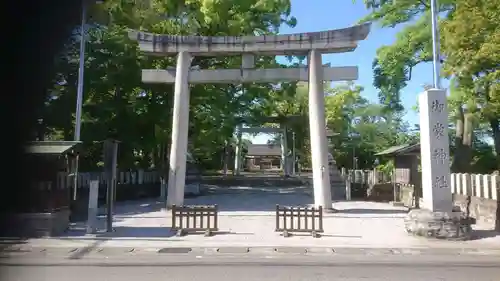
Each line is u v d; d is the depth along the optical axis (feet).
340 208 62.18
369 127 132.98
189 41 59.36
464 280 25.17
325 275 26.32
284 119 127.75
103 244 37.01
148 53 60.95
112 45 69.87
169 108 78.84
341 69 56.95
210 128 90.07
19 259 31.48
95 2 57.16
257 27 85.40
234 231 43.34
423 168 43.50
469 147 77.46
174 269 27.96
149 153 97.86
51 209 40.86
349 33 56.18
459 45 50.62
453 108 74.95
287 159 156.04
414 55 78.13
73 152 44.57
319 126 56.59
